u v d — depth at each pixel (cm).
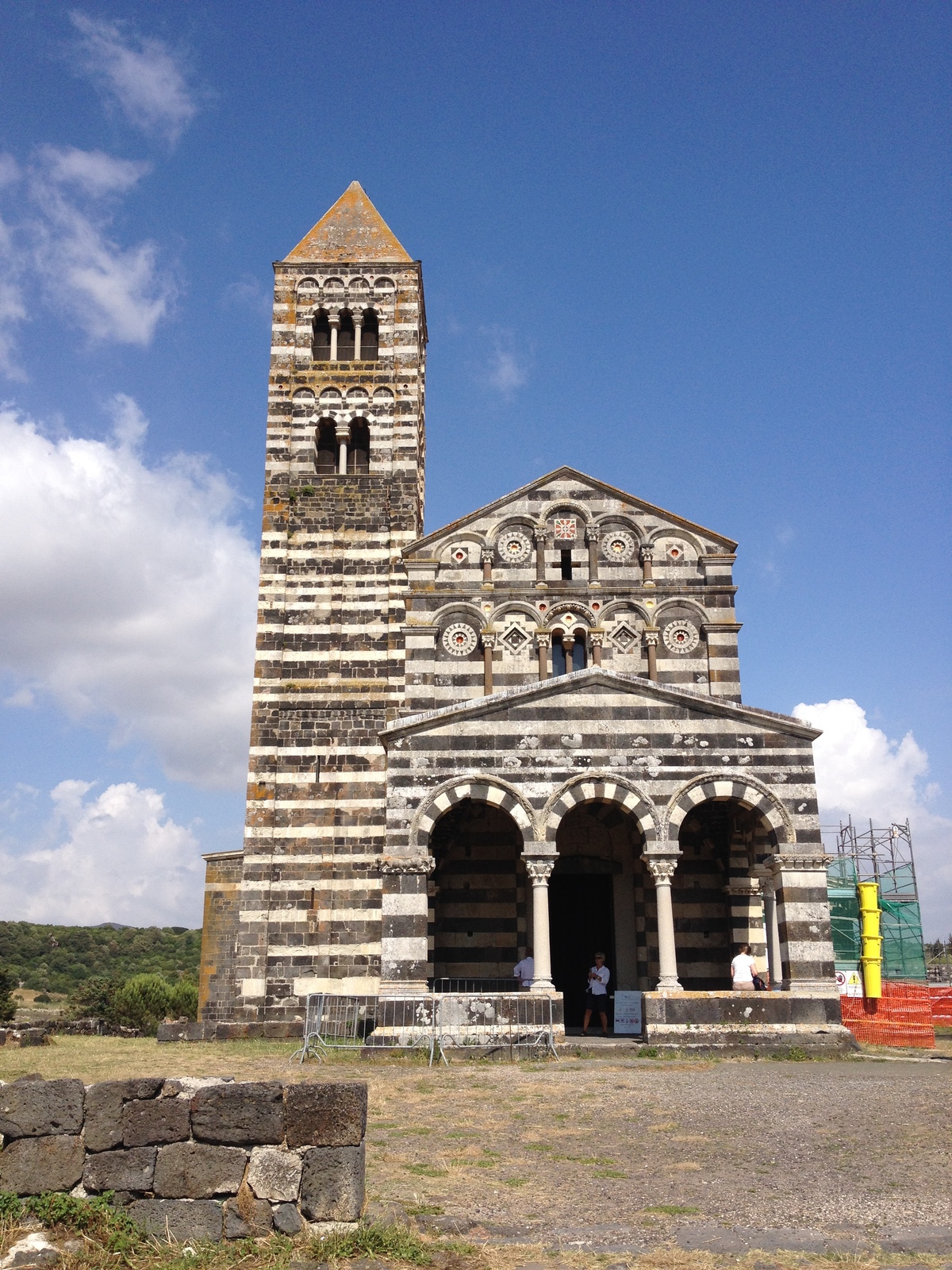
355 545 4478
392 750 3281
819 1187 1517
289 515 4516
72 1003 10025
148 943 18338
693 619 4100
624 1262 1212
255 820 4103
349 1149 1262
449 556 4194
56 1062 2942
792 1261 1218
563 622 4103
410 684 4041
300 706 4250
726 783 3241
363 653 4325
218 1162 1252
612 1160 1675
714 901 3747
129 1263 1180
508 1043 2938
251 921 3994
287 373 4731
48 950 17038
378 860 4062
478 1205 1434
